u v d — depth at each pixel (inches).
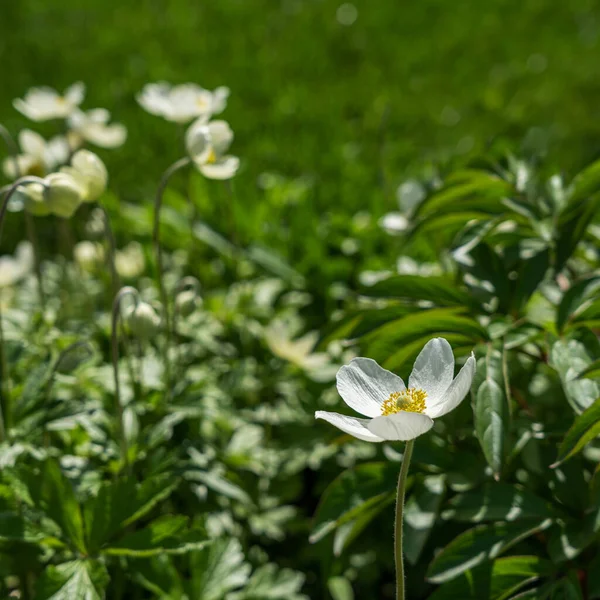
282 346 31.3
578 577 25.8
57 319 33.2
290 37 74.8
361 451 30.9
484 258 28.0
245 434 30.6
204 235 37.7
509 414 24.9
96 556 25.5
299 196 41.5
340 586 30.1
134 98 58.9
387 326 27.1
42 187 27.3
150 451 28.7
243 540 30.4
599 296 27.0
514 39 75.9
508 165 30.7
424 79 66.8
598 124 60.7
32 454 27.3
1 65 65.4
